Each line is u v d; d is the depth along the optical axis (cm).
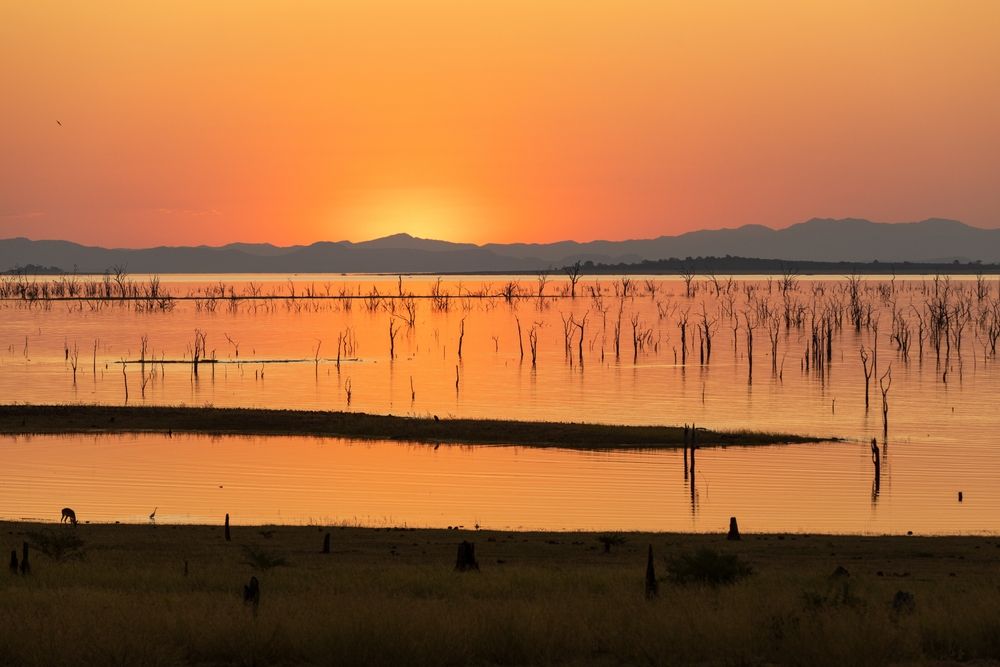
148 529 6216
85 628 2427
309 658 2306
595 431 11581
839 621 2398
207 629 2422
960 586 3703
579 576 3844
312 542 5581
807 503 8238
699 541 5825
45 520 7181
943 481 9275
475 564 4159
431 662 2262
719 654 2325
